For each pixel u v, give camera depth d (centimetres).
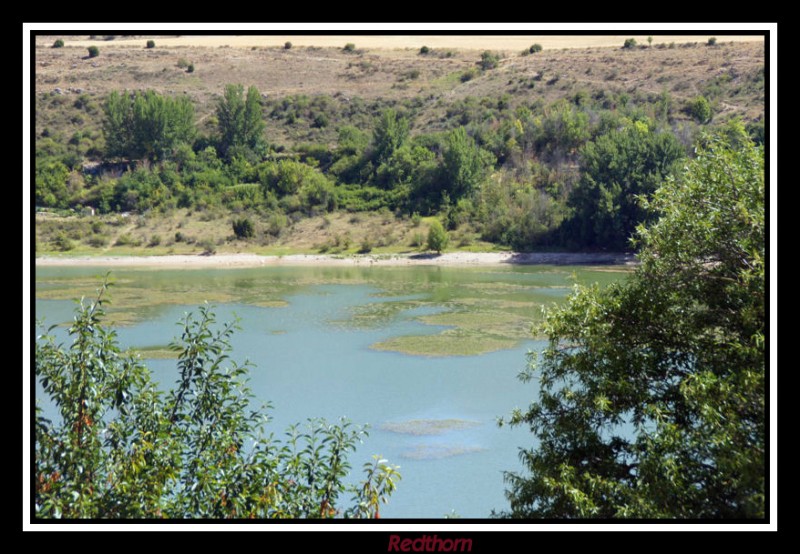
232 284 8494
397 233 11200
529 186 11312
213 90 15338
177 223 11375
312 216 11775
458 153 11594
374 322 6262
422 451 3212
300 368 4678
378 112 14575
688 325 1773
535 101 13712
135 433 1449
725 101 12338
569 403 1862
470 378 4456
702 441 1519
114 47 16650
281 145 13738
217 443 1457
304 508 1440
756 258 1630
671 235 1830
